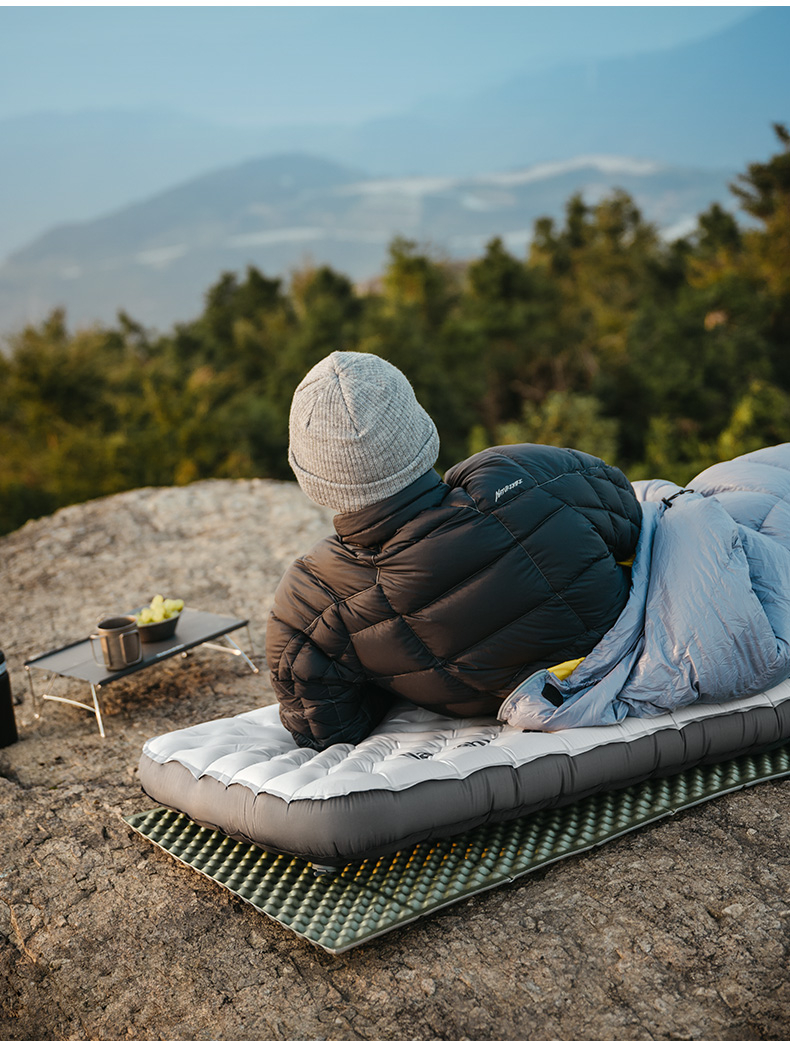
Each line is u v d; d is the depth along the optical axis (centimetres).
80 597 466
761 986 147
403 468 189
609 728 196
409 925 173
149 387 2406
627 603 200
